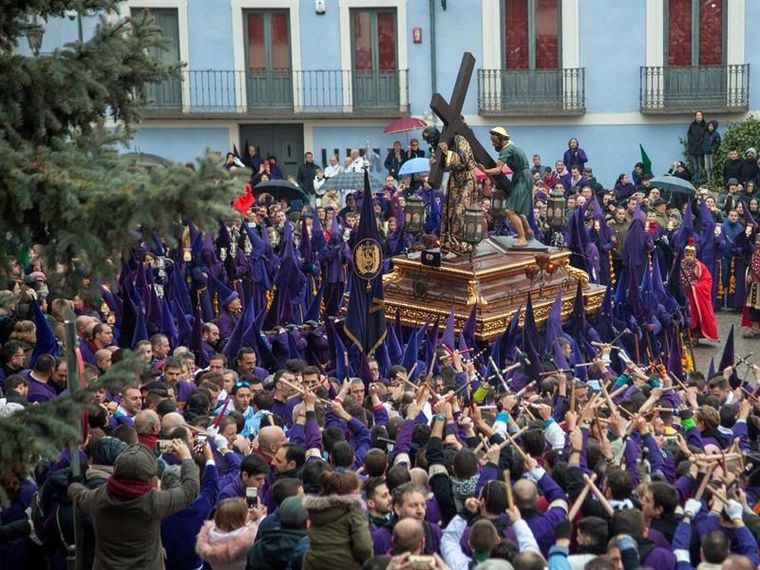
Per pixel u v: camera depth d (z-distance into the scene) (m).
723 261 37.81
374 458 13.95
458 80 28.58
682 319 30.50
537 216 39.88
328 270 31.34
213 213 11.48
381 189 45.72
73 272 12.65
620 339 29.14
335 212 37.50
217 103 53.28
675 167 46.62
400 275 29.45
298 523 12.95
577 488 13.92
